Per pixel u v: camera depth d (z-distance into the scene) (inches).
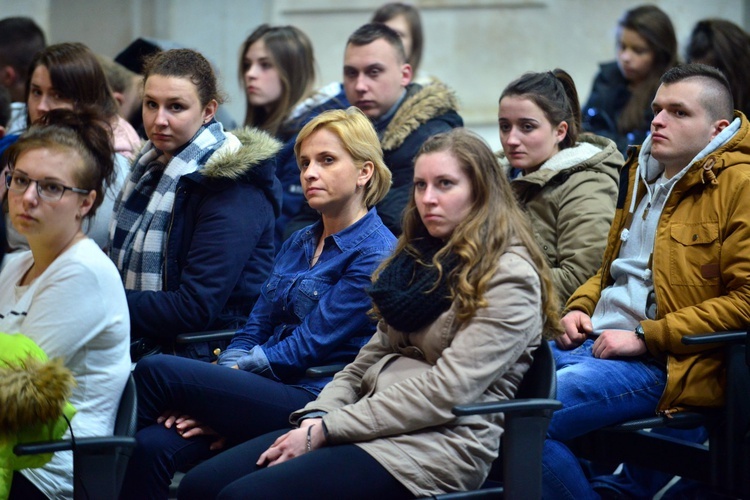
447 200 177.9
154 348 229.5
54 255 185.9
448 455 170.9
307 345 203.3
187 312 223.8
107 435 181.3
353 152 207.6
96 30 524.7
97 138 193.9
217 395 198.1
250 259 239.5
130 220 241.6
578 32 540.4
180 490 184.5
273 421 201.0
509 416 165.6
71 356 179.6
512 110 240.2
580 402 199.8
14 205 183.2
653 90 332.5
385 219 283.3
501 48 544.1
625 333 208.2
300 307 209.5
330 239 212.4
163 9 525.0
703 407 202.4
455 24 543.5
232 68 533.0
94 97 267.0
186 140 239.6
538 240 238.5
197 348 229.6
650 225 215.6
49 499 177.5
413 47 378.9
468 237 174.6
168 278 231.3
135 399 185.0
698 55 301.6
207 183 229.3
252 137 239.6
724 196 203.0
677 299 205.2
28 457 165.5
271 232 244.2
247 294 238.8
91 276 180.2
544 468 190.7
